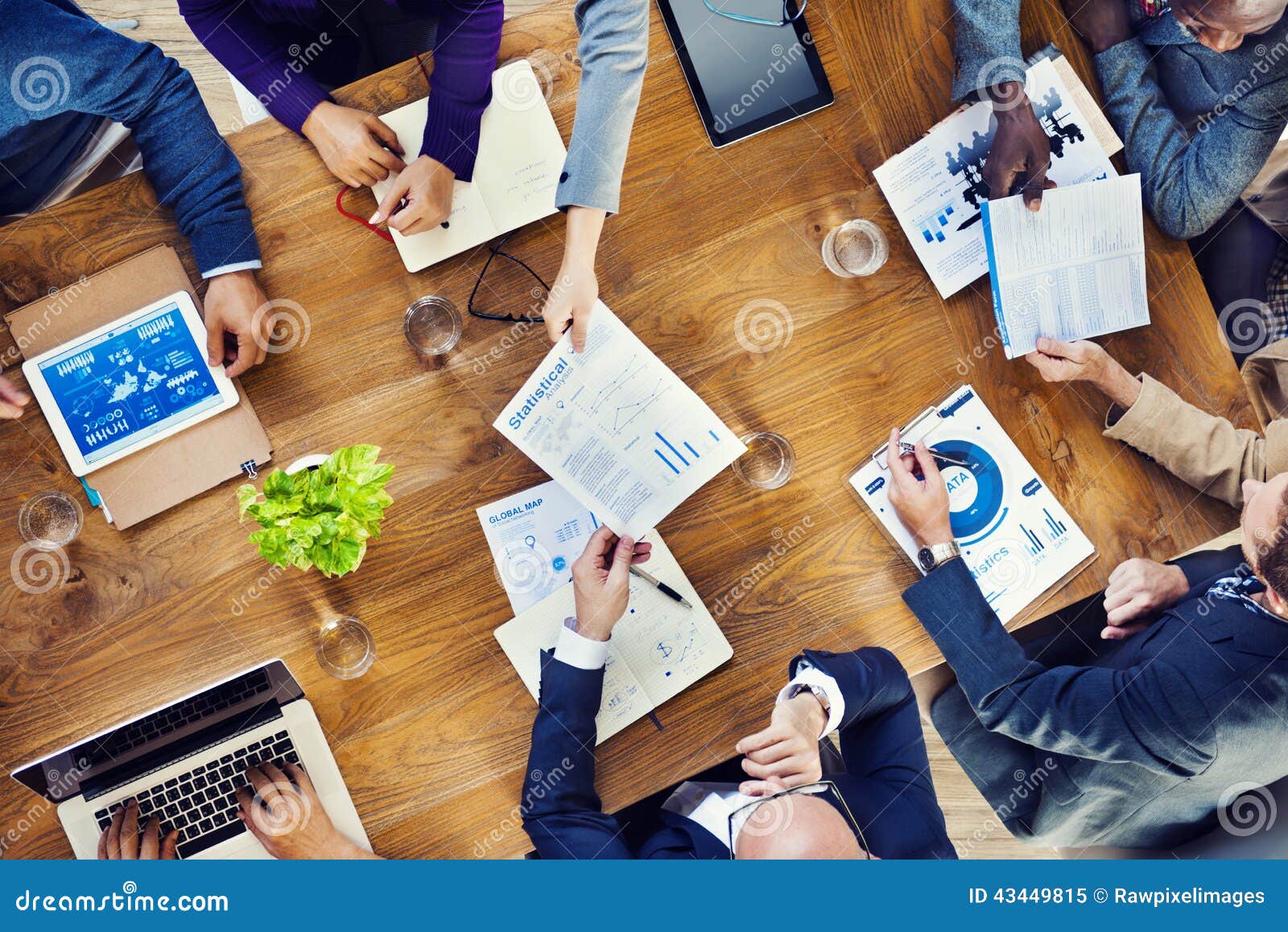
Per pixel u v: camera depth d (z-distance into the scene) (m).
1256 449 1.49
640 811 1.75
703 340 1.46
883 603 1.48
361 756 1.41
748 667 1.46
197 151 1.39
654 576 1.45
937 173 1.46
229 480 1.42
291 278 1.42
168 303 1.40
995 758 1.78
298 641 1.43
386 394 1.44
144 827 1.32
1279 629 1.54
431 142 1.38
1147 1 1.49
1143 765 1.54
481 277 1.44
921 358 1.48
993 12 1.44
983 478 1.49
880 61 1.45
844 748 1.58
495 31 1.35
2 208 1.71
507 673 1.44
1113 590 1.51
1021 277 1.45
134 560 1.42
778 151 1.45
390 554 1.44
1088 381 1.48
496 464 1.45
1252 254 1.76
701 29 1.43
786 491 1.47
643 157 1.44
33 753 1.41
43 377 1.40
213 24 1.37
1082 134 1.48
